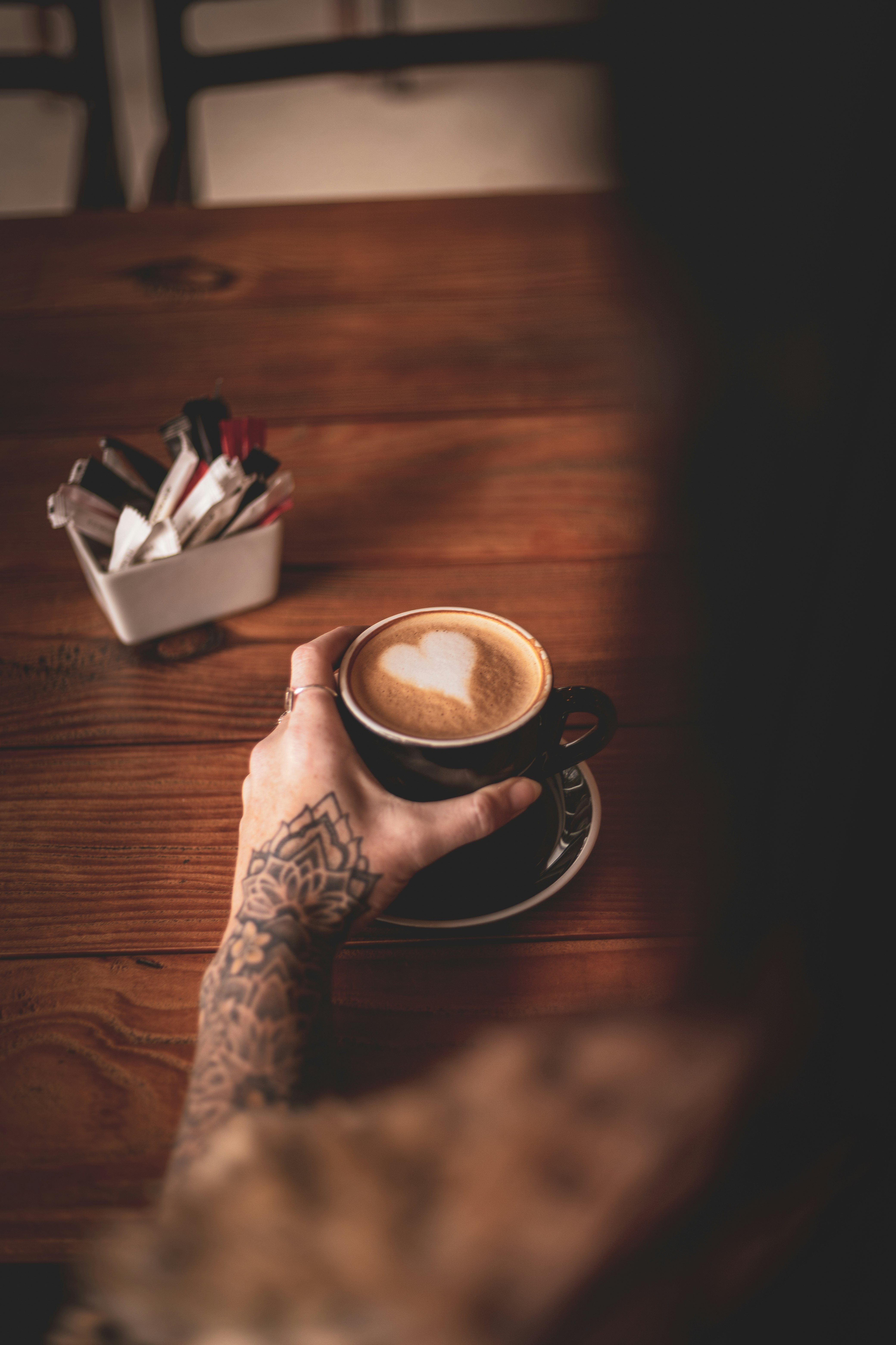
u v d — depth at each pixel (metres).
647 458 0.85
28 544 0.83
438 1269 0.42
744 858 0.47
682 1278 0.43
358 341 0.98
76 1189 0.53
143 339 0.98
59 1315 0.47
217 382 0.93
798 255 0.47
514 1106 0.44
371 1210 0.43
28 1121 0.55
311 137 3.30
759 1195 0.43
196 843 0.66
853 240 0.45
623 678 0.73
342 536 0.84
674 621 0.75
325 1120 0.46
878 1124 0.44
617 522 0.84
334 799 0.59
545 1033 0.46
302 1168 0.45
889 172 0.44
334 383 0.95
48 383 0.94
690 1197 0.43
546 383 0.94
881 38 0.44
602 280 1.03
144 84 3.25
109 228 1.12
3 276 1.05
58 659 0.76
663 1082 0.44
